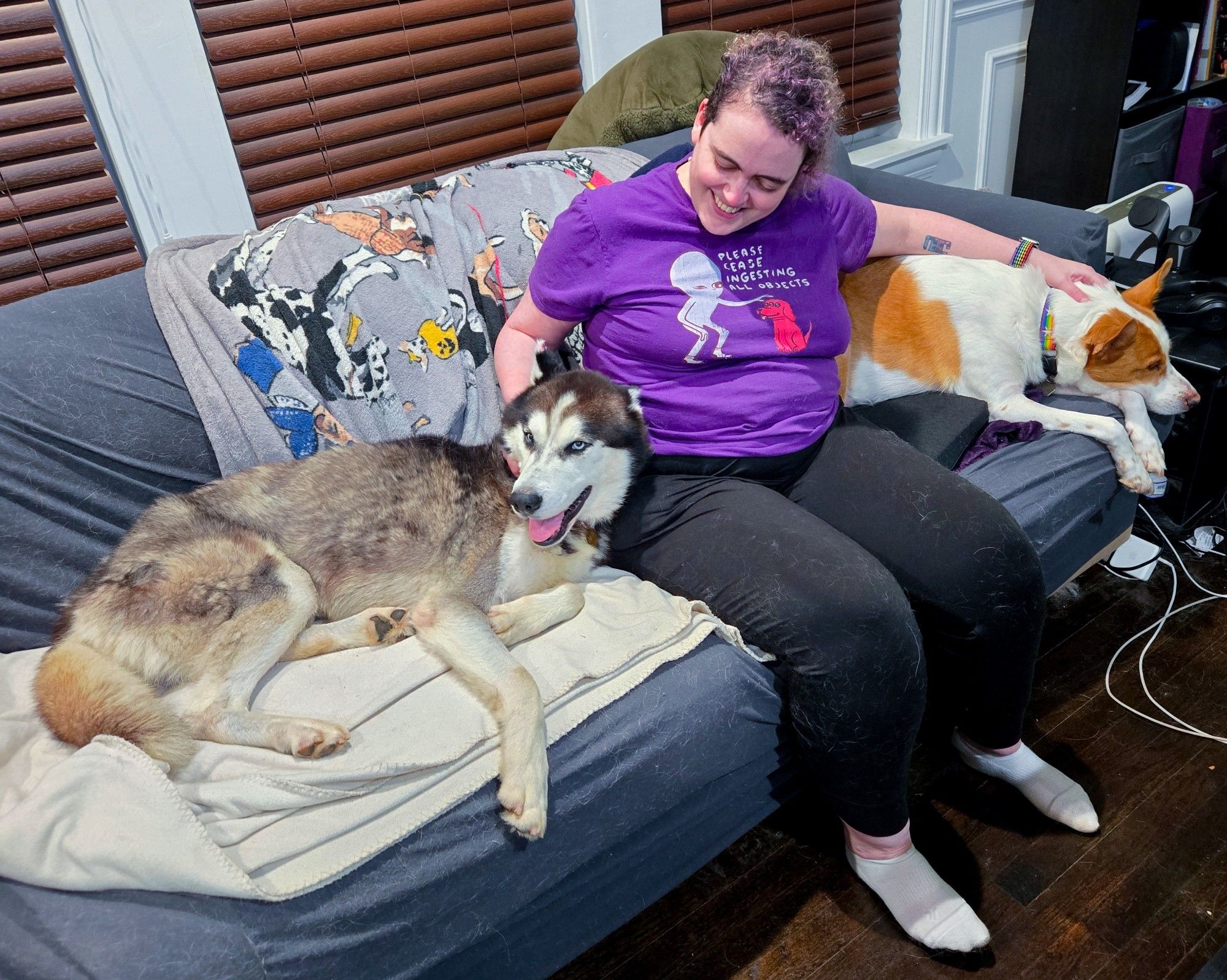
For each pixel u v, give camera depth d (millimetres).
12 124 2041
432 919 1269
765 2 3225
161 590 1444
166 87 2223
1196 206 3865
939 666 1728
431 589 1648
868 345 2307
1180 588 2393
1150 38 3619
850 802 1543
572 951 1519
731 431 1692
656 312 1654
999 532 1549
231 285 1807
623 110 2604
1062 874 1692
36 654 1618
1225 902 1617
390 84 2562
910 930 1575
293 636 1539
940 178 3963
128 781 1224
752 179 1500
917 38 3602
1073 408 2201
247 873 1173
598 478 1640
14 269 2145
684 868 1627
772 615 1479
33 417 1611
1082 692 2109
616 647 1490
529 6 2701
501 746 1343
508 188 2135
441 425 1876
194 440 1771
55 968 1039
